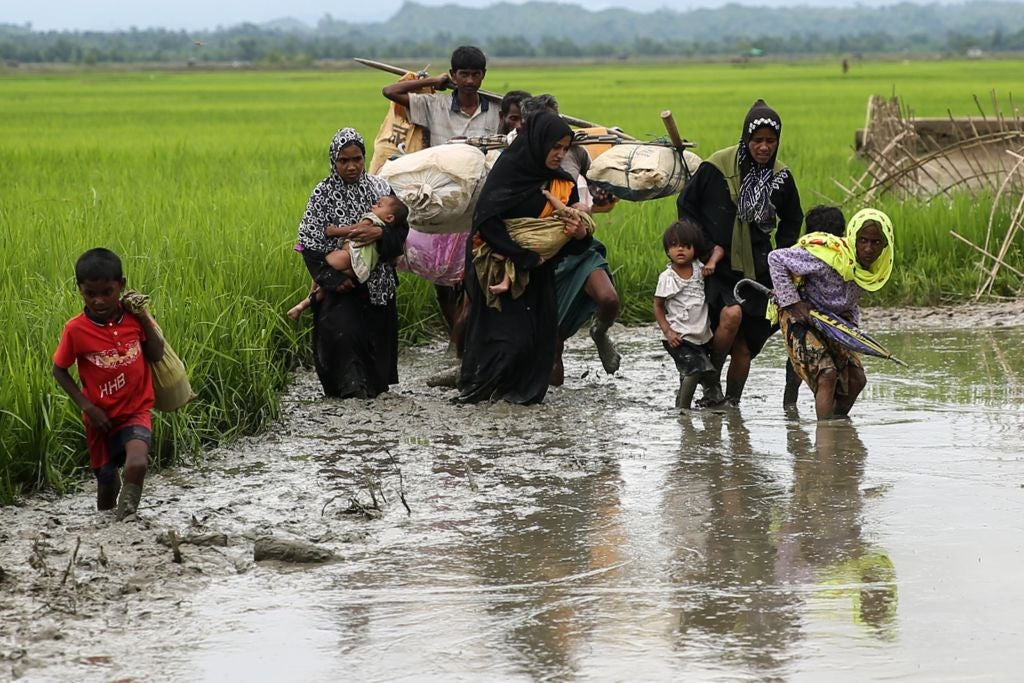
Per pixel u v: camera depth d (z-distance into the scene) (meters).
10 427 11.81
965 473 11.83
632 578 9.39
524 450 13.05
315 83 150.75
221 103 92.44
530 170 14.17
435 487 11.77
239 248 19.36
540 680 7.73
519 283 14.48
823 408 13.95
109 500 11.13
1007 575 9.27
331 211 15.03
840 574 9.38
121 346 10.68
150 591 9.24
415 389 16.30
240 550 10.09
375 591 9.22
